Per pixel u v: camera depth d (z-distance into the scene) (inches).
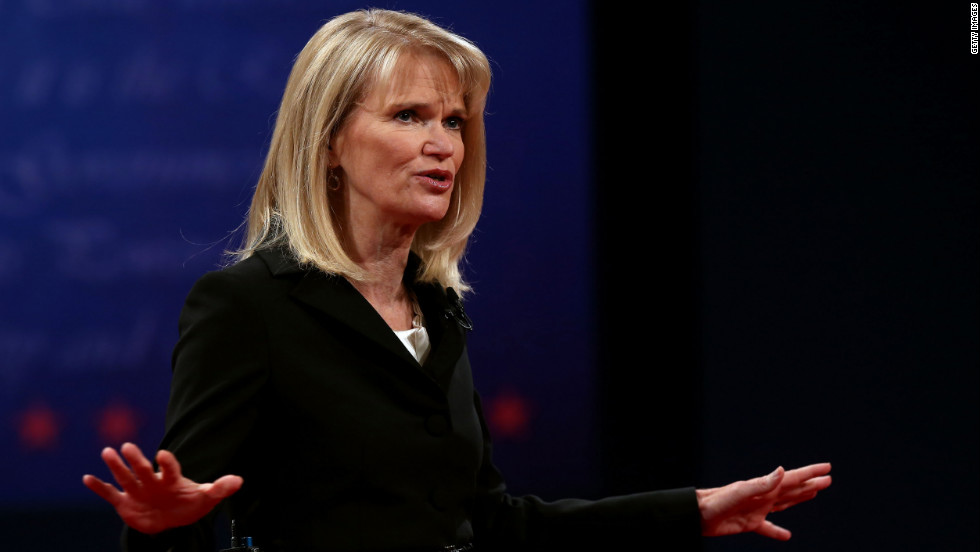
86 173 577.6
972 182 500.4
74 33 575.8
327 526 173.8
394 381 182.1
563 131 567.5
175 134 575.5
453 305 207.0
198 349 171.3
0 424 579.5
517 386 573.6
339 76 184.1
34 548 568.1
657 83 557.9
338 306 181.5
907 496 505.7
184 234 576.4
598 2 561.3
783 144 525.3
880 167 512.1
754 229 531.2
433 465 182.5
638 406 564.1
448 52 189.0
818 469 208.8
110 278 577.9
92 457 578.9
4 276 578.9
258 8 569.6
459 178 208.2
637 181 562.6
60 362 579.5
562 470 570.6
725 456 534.9
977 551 496.4
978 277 499.5
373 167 185.5
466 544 188.1
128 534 153.2
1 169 577.3
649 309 562.9
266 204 195.3
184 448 161.8
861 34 513.3
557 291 571.8
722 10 533.0
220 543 476.4
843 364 517.0
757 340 530.0
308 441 174.4
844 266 516.7
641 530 209.8
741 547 517.0
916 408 505.7
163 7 571.8
